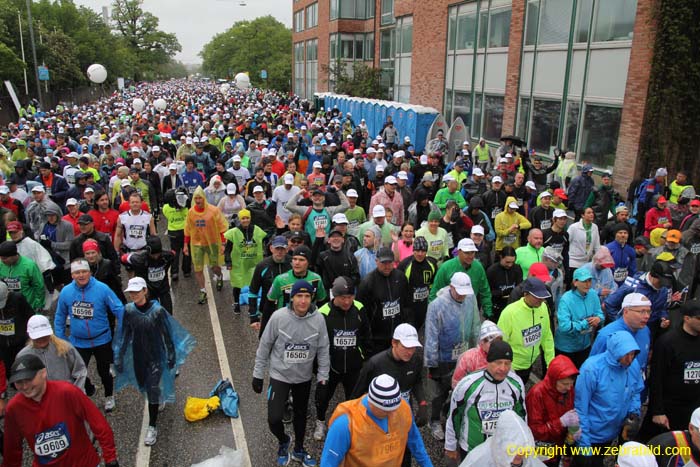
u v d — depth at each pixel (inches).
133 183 495.2
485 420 168.1
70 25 2630.4
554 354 227.5
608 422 180.4
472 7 890.1
